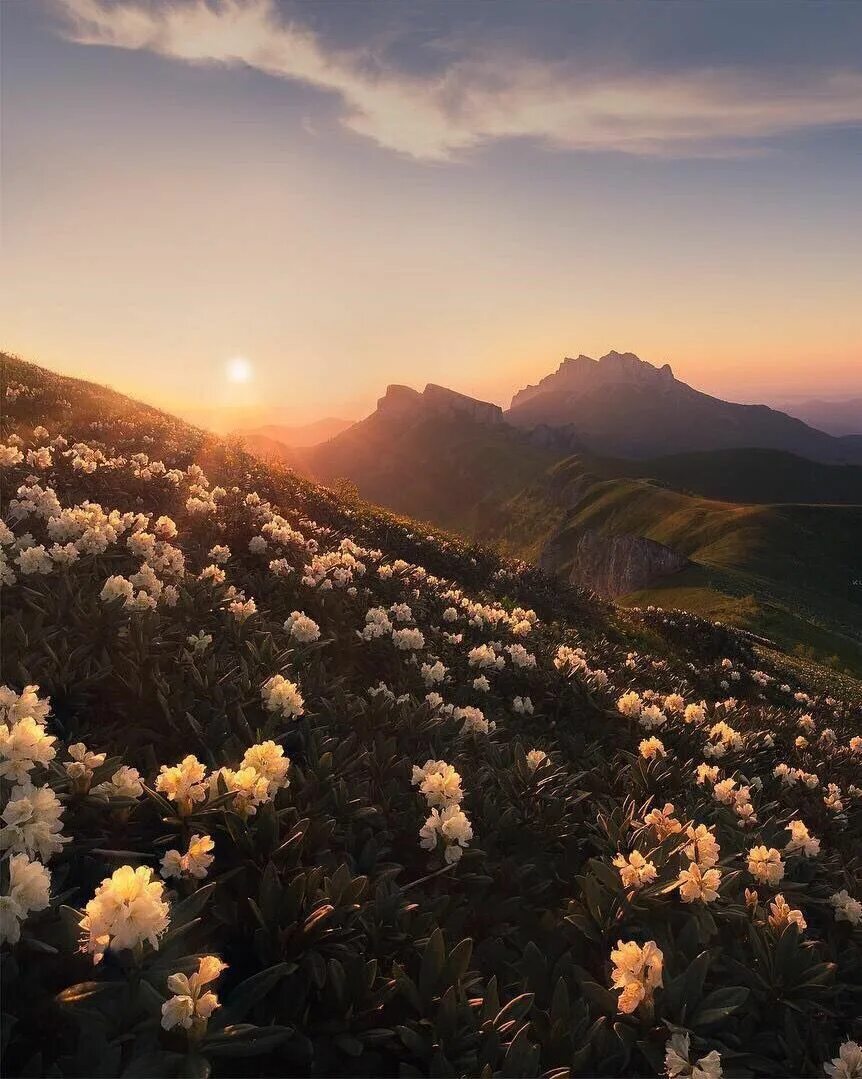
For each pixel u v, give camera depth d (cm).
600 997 151
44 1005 117
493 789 224
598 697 363
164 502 482
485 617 474
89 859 144
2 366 862
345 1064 130
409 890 174
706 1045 144
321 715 230
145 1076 110
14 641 209
